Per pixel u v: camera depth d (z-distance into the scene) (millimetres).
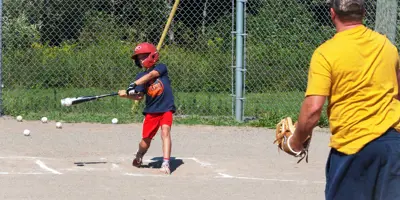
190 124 32125
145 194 18703
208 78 37219
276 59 37781
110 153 25406
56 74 36906
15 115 33000
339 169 11359
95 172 21859
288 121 11969
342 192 11383
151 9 39469
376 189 11203
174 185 20062
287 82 37562
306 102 11203
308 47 38188
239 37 32594
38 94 35906
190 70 37156
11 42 36406
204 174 22109
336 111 11375
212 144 27672
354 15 11469
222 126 32000
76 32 39156
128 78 36969
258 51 37938
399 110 11492
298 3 38906
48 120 32062
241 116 33031
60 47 38156
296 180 21266
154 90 22281
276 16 38844
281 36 38469
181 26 40094
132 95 22344
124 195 18516
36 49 37031
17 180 20078
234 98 33375
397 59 11789
